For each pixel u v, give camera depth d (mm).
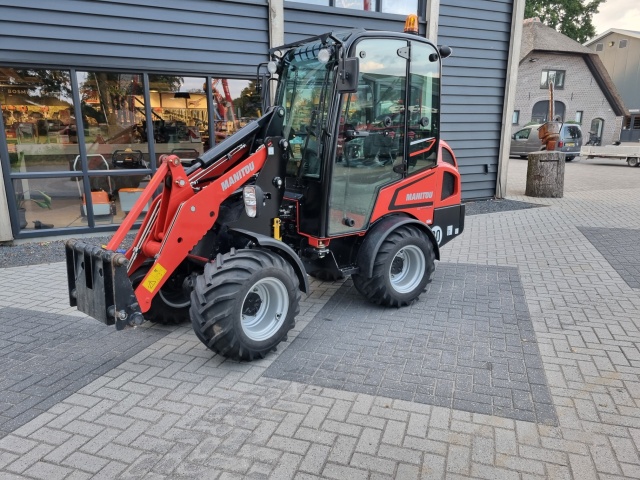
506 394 3070
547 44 28719
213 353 3676
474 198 10336
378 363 3490
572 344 3758
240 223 3768
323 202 3939
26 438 2686
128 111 6957
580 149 20750
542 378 3260
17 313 4445
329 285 5219
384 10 8492
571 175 15891
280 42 7535
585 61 29625
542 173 10703
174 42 6898
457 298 4793
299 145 4137
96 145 6895
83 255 3229
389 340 3863
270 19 7410
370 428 2750
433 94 4598
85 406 2982
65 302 4711
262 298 3568
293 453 2547
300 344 3807
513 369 3383
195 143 7480
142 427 2773
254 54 7535
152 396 3090
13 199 6543
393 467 2439
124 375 3352
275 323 3578
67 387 3199
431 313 4418
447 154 5305
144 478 2375
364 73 3951
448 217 5074
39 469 2443
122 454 2551
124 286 3062
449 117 9555
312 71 3990
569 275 5457
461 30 9227
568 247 6656
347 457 2514
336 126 3805
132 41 6633
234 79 7523
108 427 2777
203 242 3854
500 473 2393
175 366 3475
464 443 2617
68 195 6891
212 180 3822
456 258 6227
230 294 3219
